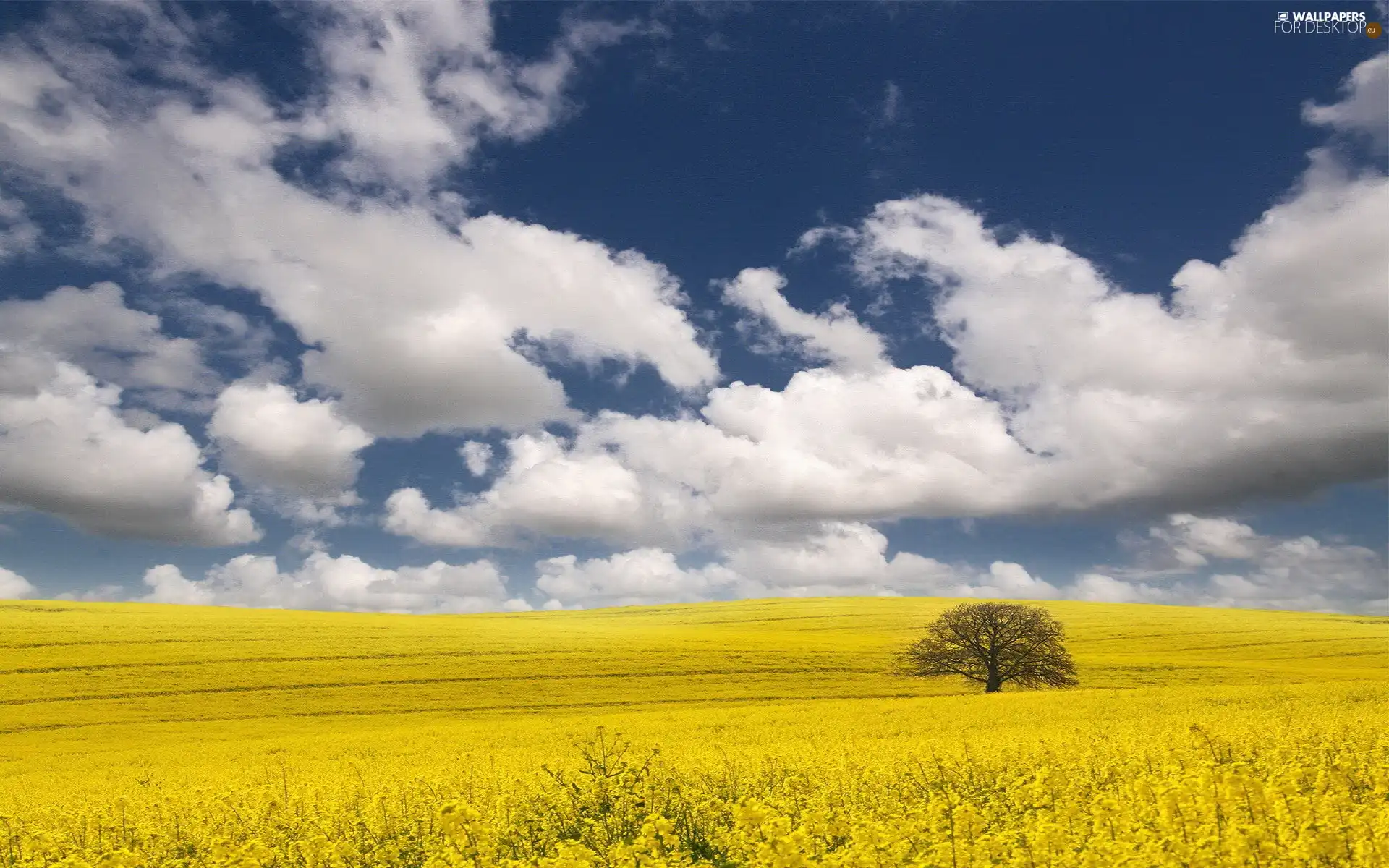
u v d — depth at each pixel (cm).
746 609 9750
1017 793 1011
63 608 7575
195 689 4441
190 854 1093
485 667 5097
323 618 7288
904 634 7506
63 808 1527
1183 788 720
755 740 2362
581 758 1759
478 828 787
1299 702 2869
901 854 723
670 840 780
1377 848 588
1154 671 5241
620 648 5762
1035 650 4888
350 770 1827
